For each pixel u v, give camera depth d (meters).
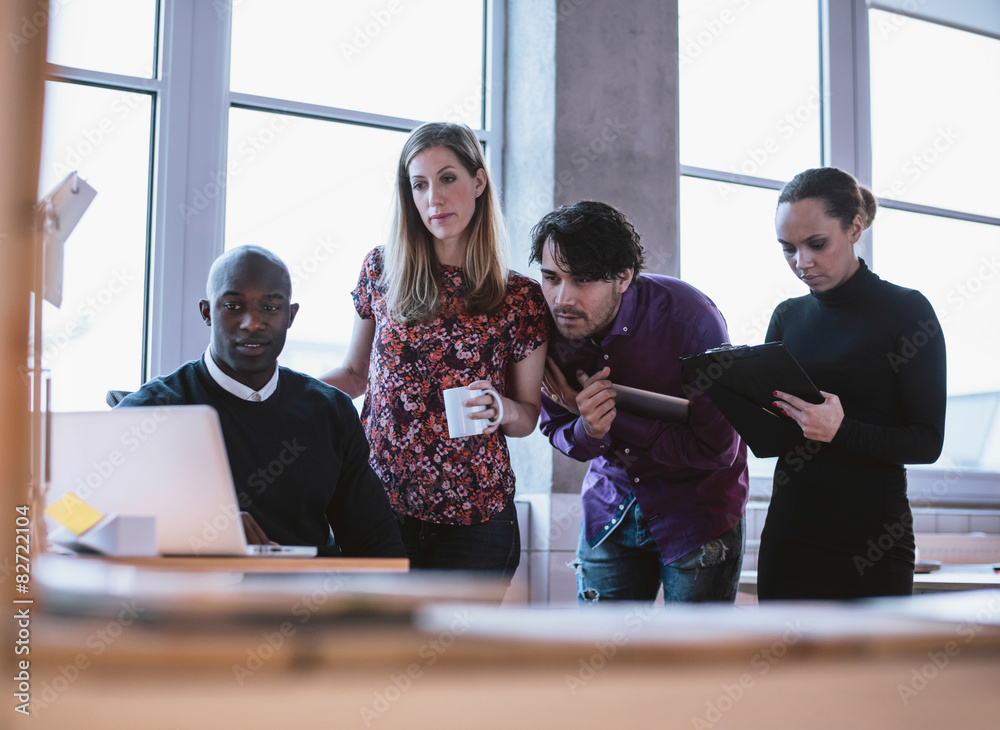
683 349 2.06
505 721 0.48
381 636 0.52
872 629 0.60
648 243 3.24
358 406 3.06
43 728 0.43
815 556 1.93
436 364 2.00
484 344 2.02
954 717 0.57
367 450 1.90
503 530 2.02
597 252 1.88
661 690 0.51
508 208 3.33
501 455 2.04
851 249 1.96
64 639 0.48
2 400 0.49
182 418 1.25
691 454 2.01
